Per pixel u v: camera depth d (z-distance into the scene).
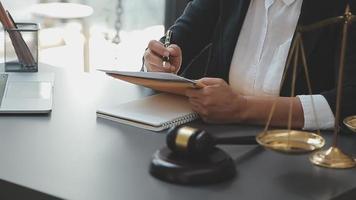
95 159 1.21
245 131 1.40
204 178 1.09
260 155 1.24
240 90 1.80
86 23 3.21
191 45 1.95
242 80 1.79
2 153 1.25
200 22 1.96
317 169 1.18
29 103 1.56
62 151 1.26
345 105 1.42
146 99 1.61
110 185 1.09
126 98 1.66
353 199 1.11
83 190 1.07
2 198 1.13
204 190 1.07
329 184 1.11
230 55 1.82
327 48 1.62
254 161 1.21
